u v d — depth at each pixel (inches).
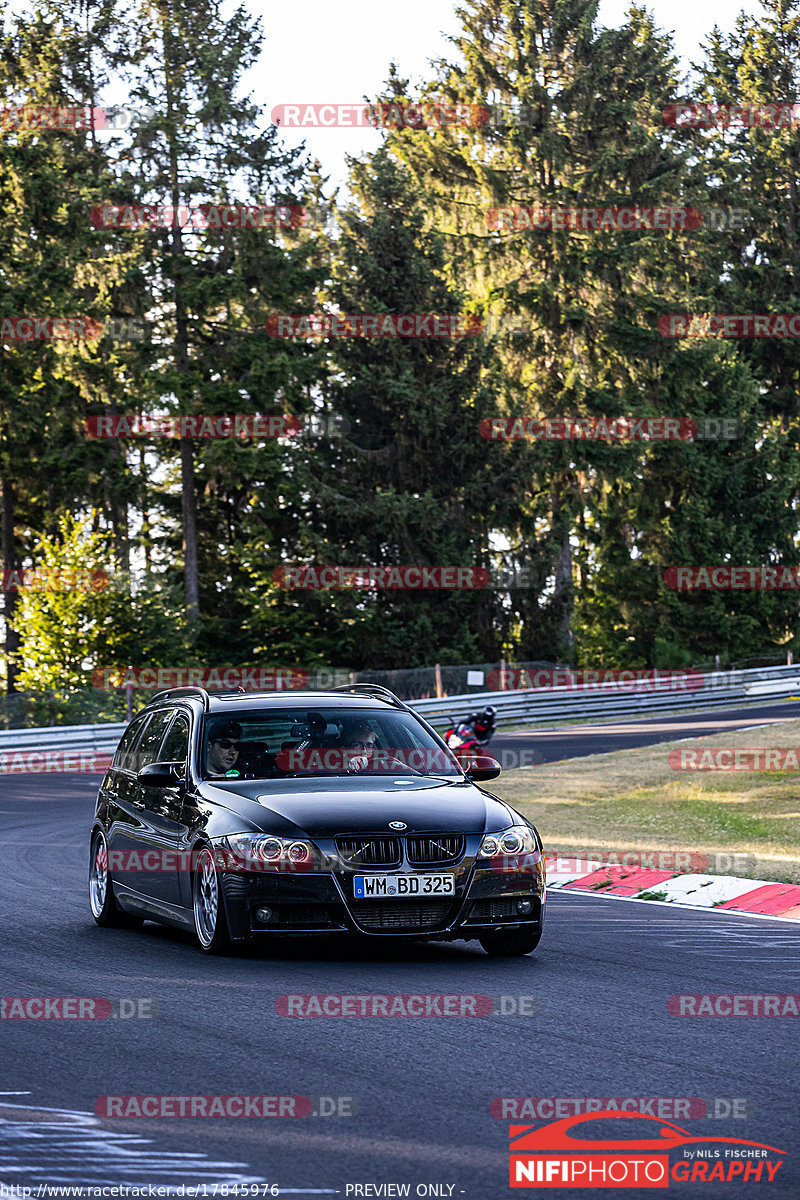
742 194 6146.7
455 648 4384.8
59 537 4904.0
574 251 4798.2
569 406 4896.7
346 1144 497.4
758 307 6161.4
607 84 4916.3
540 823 1669.5
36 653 3777.1
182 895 919.7
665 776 1993.1
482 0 4872.0
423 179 4987.7
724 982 812.6
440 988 784.9
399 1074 594.2
